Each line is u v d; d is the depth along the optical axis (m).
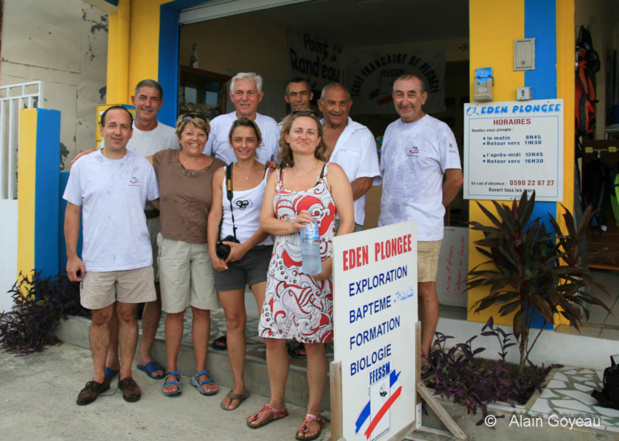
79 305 5.04
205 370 3.84
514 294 3.38
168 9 5.62
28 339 4.81
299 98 4.10
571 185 3.68
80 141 7.45
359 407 2.57
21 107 5.45
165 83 5.68
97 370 3.74
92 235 3.57
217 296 3.76
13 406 3.64
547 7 3.60
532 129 3.68
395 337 2.81
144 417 3.45
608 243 6.27
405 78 3.49
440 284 4.57
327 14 7.25
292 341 4.12
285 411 3.39
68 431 3.29
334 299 2.42
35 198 5.16
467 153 3.88
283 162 3.17
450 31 7.94
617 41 7.74
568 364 3.64
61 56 7.21
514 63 3.70
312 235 2.74
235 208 3.42
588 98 5.22
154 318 4.10
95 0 5.56
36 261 5.18
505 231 3.39
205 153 4.05
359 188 3.62
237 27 7.19
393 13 7.12
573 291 3.27
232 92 3.85
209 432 3.24
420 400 3.08
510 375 3.61
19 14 6.76
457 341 3.98
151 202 3.86
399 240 2.84
